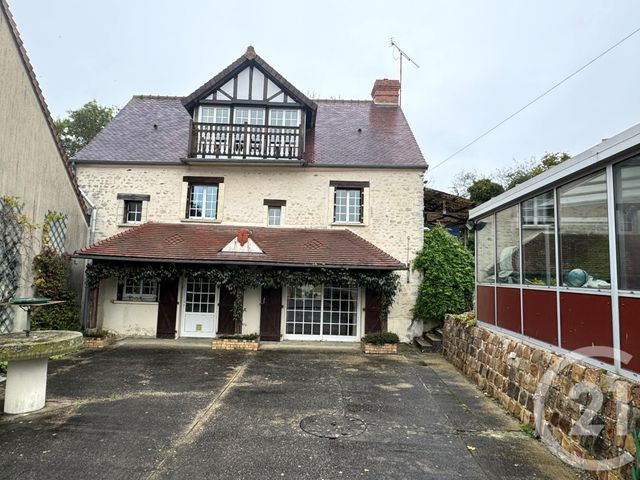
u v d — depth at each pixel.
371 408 5.39
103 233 11.45
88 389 5.90
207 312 10.93
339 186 11.65
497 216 6.55
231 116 11.86
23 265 7.98
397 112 14.58
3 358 4.42
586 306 4.05
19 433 4.23
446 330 9.13
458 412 5.30
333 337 10.82
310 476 3.49
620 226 3.62
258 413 5.04
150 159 11.77
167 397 5.61
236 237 10.62
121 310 10.75
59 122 21.97
